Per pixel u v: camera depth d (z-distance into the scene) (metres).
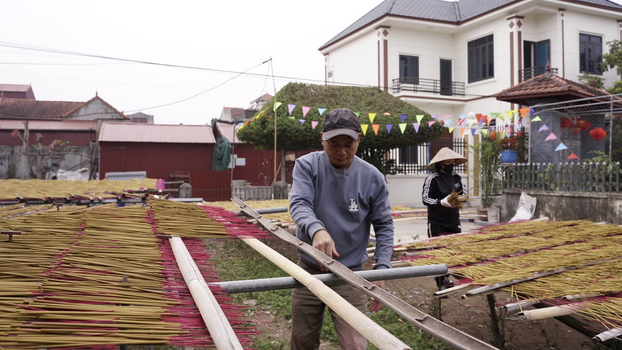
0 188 6.96
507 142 11.62
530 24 19.38
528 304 2.56
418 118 12.06
